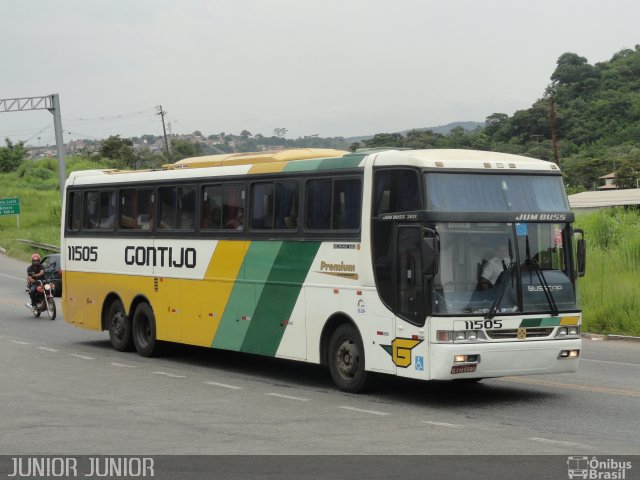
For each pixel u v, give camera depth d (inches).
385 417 503.2
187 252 731.4
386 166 557.9
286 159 653.9
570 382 629.0
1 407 544.7
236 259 678.5
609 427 468.4
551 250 553.9
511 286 536.7
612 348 845.8
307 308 613.3
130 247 804.0
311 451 413.7
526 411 519.5
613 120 4643.2
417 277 529.7
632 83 5128.0
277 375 684.1
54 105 2124.8
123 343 822.5
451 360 515.8
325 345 606.5
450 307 520.4
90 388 620.1
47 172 4872.0
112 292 829.2
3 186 4527.6
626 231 1355.8
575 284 557.3
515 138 4133.9
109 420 500.7
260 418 502.6
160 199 767.7
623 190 3011.8
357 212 576.1
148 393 597.0
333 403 552.7
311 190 614.9
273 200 647.1
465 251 529.3
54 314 1133.1
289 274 629.3
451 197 534.0
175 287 746.2
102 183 844.0
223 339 690.8
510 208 546.6
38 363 753.6
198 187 721.6
